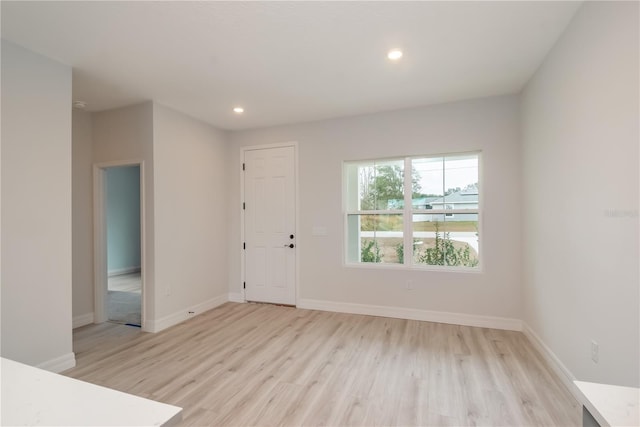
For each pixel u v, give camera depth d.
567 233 2.17
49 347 2.41
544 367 2.49
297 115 3.96
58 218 2.50
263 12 1.96
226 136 4.59
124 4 1.86
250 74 2.83
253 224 4.49
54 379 0.85
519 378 2.32
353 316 3.84
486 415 1.90
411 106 3.69
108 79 2.89
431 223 3.75
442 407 1.98
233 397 2.11
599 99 1.74
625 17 1.49
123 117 3.55
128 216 7.32
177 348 2.93
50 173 2.46
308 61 2.60
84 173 3.67
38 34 2.16
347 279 4.00
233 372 2.45
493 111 3.40
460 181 3.64
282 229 4.34
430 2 1.87
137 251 7.52
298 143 4.26
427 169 3.78
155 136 3.42
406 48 2.41
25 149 2.31
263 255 4.44
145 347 2.96
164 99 3.37
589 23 1.83
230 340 3.11
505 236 3.36
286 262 4.32
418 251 3.80
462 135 3.52
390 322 3.61
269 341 3.07
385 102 3.55
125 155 3.54
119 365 2.59
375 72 2.81
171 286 3.59
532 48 2.40
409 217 3.80
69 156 2.60
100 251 3.77
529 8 1.93
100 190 3.77
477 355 2.72
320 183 4.15
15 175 2.24
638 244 1.44
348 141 4.02
